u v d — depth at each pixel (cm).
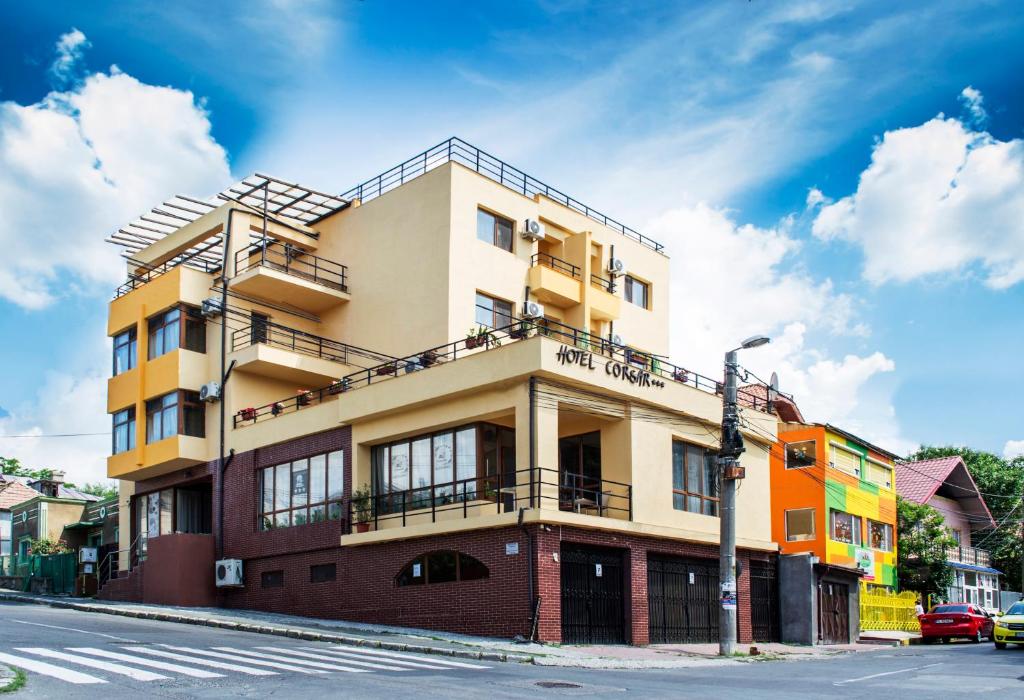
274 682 1356
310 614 2773
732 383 2372
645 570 2539
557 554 2273
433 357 2853
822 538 3744
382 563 2589
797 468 3862
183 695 1218
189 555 3067
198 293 3294
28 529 4828
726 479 2355
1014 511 5912
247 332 3281
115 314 3556
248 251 3350
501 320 3203
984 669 1964
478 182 3188
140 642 1861
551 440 2342
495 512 2414
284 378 3306
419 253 3147
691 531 2691
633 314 3784
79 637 1908
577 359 2408
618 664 1959
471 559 2383
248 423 3158
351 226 3438
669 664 2036
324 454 2845
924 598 4519
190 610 2817
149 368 3350
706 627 2753
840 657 2441
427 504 2566
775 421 3253
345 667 1585
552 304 3453
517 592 2239
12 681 1239
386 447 2722
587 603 2361
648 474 2608
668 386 2720
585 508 2605
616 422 2605
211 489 3494
